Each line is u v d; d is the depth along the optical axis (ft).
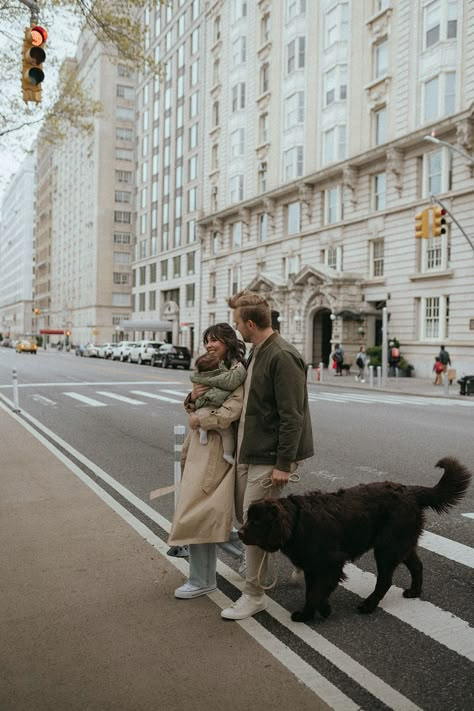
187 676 10.25
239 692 9.77
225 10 159.84
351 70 114.21
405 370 100.48
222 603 13.21
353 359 110.52
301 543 11.63
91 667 10.53
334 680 10.18
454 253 92.79
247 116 148.66
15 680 10.13
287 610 13.00
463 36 91.45
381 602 13.56
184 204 193.36
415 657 11.05
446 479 12.77
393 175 103.91
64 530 18.28
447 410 53.42
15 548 16.71
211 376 12.87
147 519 19.71
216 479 13.01
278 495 12.76
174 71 201.98
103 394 64.59
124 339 277.44
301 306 121.08
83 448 32.99
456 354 92.27
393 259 104.42
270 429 12.44
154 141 221.05
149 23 224.12
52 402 56.44
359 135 112.16
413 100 99.86
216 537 12.79
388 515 12.66
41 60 30.68
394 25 103.96
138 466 28.30
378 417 46.91
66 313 312.29
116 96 275.18
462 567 15.84
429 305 99.19
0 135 44.80
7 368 115.44
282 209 135.13
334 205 119.75
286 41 132.36
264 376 12.37
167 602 13.26
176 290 202.80
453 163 92.27
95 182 278.67
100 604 13.15
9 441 34.17
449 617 12.78
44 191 423.23
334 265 119.55
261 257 142.31
